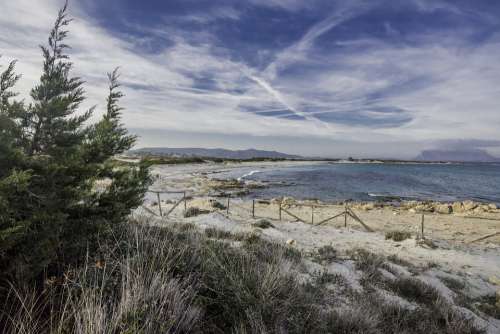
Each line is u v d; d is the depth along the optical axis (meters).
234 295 3.39
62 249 3.16
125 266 3.03
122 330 2.22
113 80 3.96
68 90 3.48
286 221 15.81
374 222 17.61
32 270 2.71
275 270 4.04
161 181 37.28
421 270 8.34
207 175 56.19
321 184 43.88
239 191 32.91
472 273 9.17
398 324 4.29
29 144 3.18
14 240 2.50
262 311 3.20
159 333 2.39
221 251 4.87
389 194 35.50
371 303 4.74
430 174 75.19
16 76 3.15
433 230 16.12
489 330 5.39
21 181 2.44
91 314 2.25
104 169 3.71
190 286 3.12
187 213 14.09
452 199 33.22
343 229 14.63
